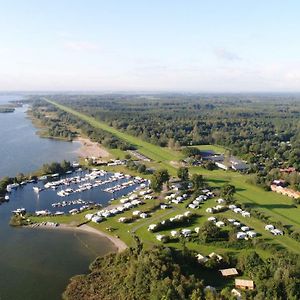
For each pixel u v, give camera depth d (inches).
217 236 6948.8
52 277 5757.9
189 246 6688.0
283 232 7308.1
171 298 4606.3
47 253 6510.8
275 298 4800.7
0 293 5319.9
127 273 5452.8
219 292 5064.0
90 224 7760.8
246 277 5610.2
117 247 6771.7
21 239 7047.2
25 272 5890.8
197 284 4990.2
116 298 5064.0
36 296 5265.8
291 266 5472.4
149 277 5098.4
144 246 6668.3
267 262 5812.0
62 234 7288.4
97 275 5703.7
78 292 5305.1
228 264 5900.6
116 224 7736.2
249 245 6673.2
